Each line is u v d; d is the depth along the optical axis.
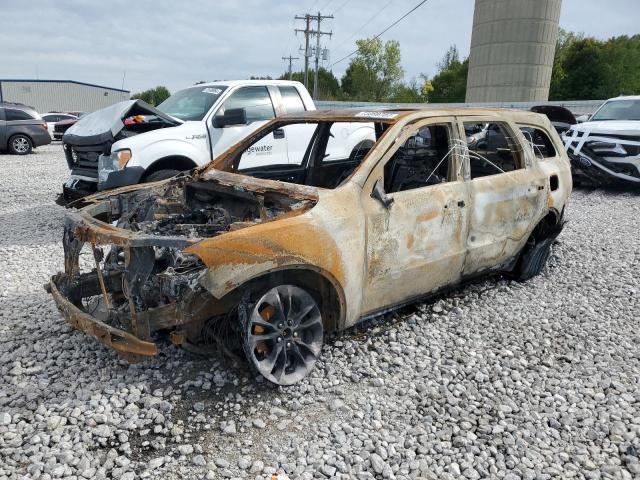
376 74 61.09
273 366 3.47
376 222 3.84
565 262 6.44
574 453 3.05
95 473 2.75
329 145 5.38
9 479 2.68
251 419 3.24
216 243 3.16
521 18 34.75
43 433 3.02
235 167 4.95
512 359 4.09
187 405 3.36
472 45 38.03
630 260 6.54
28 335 4.26
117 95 54.66
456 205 4.38
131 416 3.20
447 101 64.81
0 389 3.49
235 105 7.86
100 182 7.01
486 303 5.13
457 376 3.82
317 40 51.19
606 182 11.37
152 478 2.73
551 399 3.54
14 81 49.59
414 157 4.62
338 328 3.87
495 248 4.91
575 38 60.97
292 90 8.50
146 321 3.25
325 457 2.90
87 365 3.78
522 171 5.17
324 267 3.53
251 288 3.39
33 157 18.75
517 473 2.87
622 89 53.53
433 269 4.33
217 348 3.62
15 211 9.19
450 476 2.82
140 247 3.27
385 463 2.87
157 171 7.11
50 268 6.01
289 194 3.85
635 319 4.85
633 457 2.99
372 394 3.56
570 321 4.79
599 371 3.94
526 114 5.50
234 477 2.75
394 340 4.32
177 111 8.01
